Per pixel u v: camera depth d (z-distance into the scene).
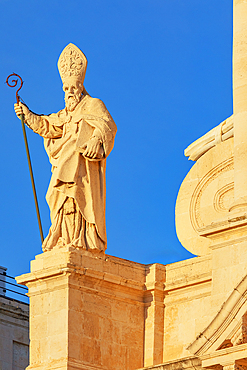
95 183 37.97
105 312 37.06
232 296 31.88
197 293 37.16
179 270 37.97
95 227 37.59
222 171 38.50
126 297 37.78
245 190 34.34
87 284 36.88
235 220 33.44
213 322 32.09
